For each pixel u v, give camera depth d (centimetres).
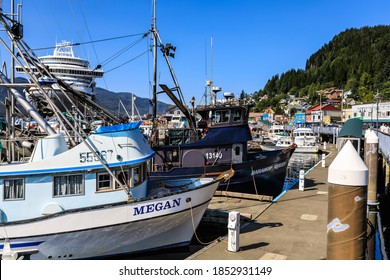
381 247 1109
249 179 1648
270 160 1727
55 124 1345
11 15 919
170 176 1570
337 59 17750
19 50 902
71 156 900
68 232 859
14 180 873
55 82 1055
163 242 995
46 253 864
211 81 1986
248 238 966
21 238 836
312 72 18500
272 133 6875
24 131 1160
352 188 543
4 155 1098
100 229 880
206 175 1577
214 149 1636
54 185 895
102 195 930
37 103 1172
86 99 1125
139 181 1001
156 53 1839
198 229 1274
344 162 552
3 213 869
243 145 1664
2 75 973
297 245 911
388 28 19600
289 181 2825
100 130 936
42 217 845
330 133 5978
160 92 1834
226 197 1491
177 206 958
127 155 955
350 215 546
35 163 875
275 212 1258
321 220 1151
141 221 912
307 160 4203
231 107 1647
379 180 2306
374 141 1345
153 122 1816
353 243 548
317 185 1817
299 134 5450
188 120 1858
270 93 19425
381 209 1717
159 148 1623
